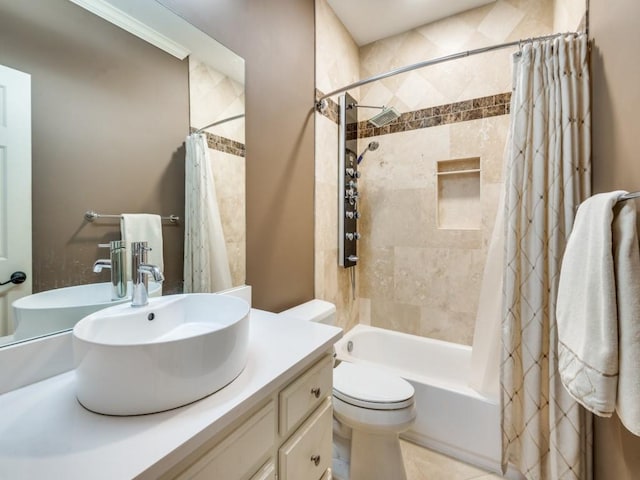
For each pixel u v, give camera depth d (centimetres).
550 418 126
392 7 202
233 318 85
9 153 67
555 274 128
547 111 134
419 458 151
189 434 50
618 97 106
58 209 75
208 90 116
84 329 64
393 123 230
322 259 198
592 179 127
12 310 67
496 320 148
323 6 194
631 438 95
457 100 207
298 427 80
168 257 103
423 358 216
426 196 220
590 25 129
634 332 80
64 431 51
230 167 127
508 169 142
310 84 182
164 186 101
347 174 218
